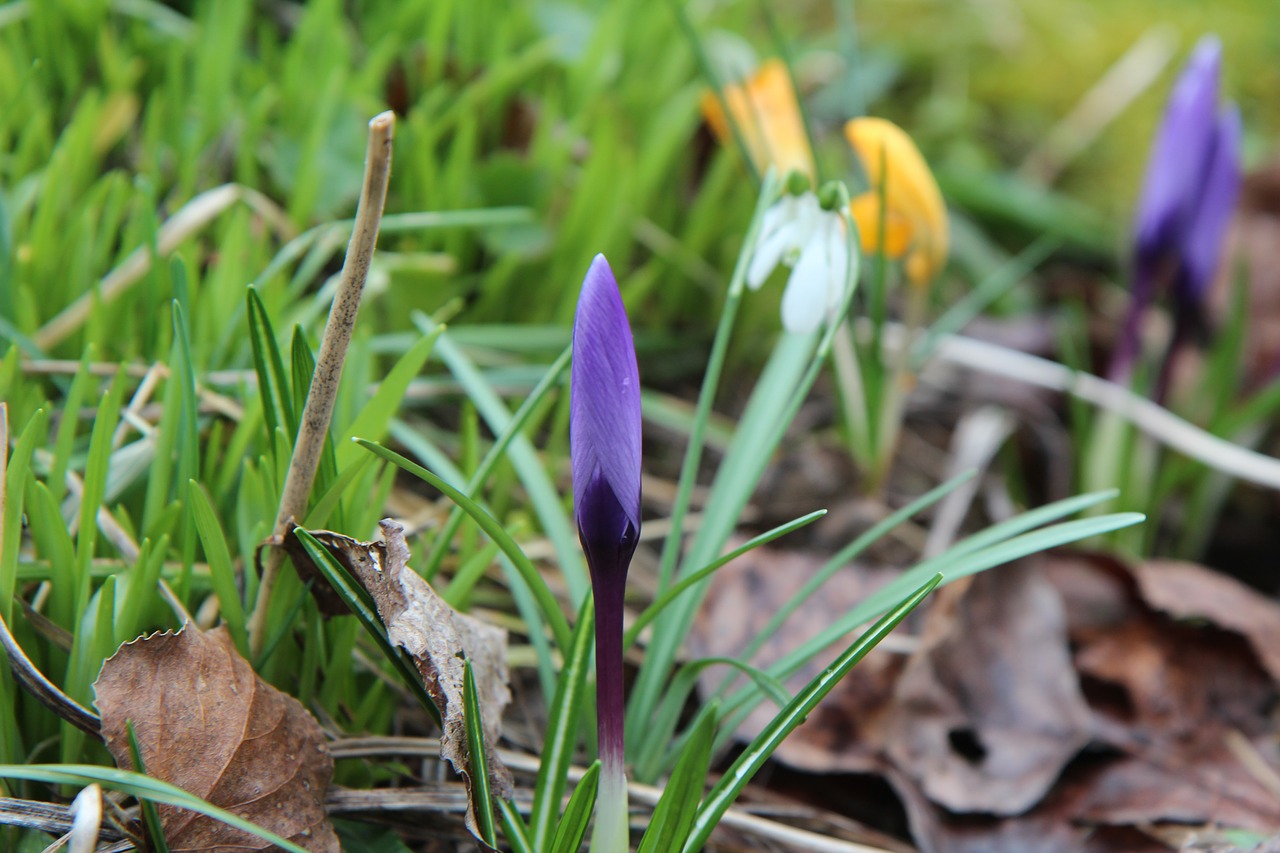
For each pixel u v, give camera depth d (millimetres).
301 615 454
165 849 411
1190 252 583
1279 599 644
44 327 495
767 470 576
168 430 446
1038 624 524
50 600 441
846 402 570
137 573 426
